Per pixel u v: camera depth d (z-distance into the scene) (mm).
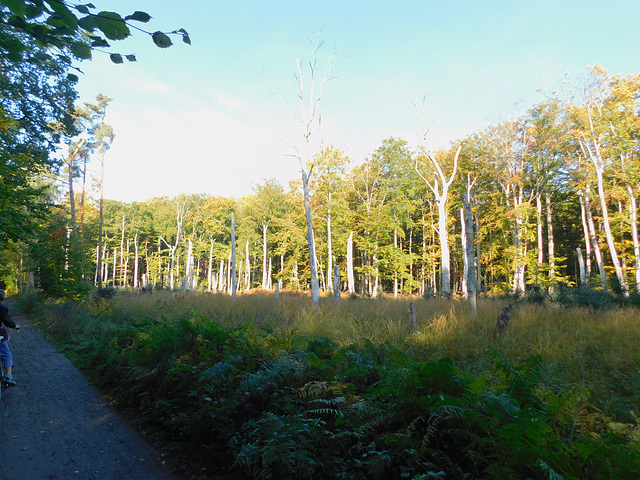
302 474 3064
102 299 19391
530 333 8898
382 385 3867
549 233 33875
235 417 4172
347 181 36812
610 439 2598
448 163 36250
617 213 25766
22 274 47719
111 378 6832
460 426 3215
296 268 46938
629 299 15477
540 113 31531
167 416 4762
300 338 5832
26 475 3672
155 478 3613
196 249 61688
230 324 11266
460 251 41531
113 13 2533
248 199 56844
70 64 3100
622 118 25562
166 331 5855
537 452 2494
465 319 10695
